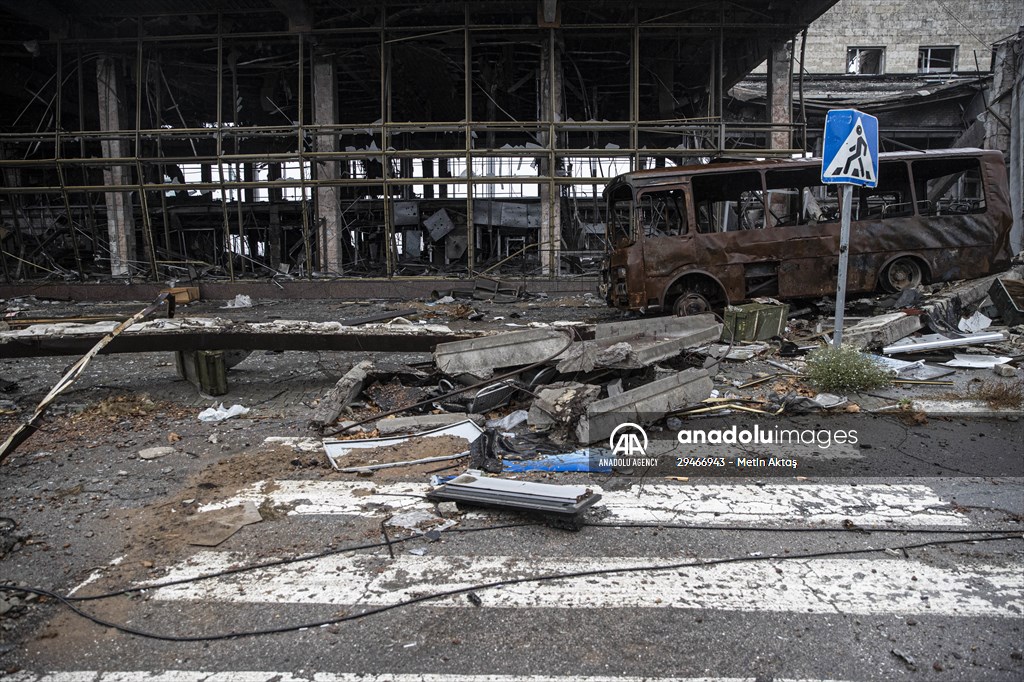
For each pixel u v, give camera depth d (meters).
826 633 3.00
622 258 10.95
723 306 10.96
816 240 10.66
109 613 3.23
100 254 21.80
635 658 2.83
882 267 10.60
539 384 6.54
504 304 15.86
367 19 18.69
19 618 3.19
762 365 8.05
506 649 2.91
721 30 17.83
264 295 18.03
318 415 6.16
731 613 3.17
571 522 4.10
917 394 6.72
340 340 7.27
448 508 4.33
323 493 4.67
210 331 7.02
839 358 6.90
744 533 4.02
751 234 10.71
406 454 5.30
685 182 10.77
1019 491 4.60
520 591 3.37
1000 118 21.12
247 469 5.14
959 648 2.88
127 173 19.53
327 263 19.11
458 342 6.80
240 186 17.97
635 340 7.05
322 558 3.73
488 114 24.98
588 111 24.30
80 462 5.34
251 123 27.31
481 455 5.27
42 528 4.15
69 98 23.80
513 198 23.23
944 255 10.67
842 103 23.73
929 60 27.38
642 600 3.28
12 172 23.23
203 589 3.43
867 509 4.34
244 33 18.30
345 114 27.58
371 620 3.14
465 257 23.05
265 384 7.78
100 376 8.15
